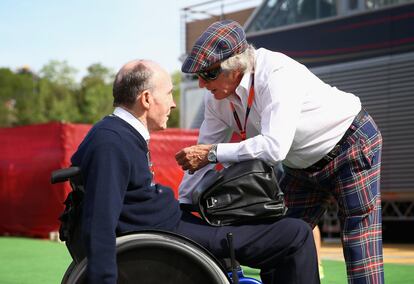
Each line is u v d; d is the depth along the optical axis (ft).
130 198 7.80
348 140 9.50
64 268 19.77
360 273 9.47
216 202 8.19
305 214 10.64
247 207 8.20
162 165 29.68
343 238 9.66
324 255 23.86
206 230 8.25
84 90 187.62
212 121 10.13
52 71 203.41
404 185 26.30
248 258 8.26
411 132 25.81
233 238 8.13
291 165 10.08
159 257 7.80
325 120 9.32
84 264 7.64
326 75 28.78
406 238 30.81
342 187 9.61
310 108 9.26
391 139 26.55
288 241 8.08
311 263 8.15
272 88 8.75
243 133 9.70
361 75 27.55
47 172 30.19
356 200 9.53
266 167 8.34
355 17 27.78
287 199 10.71
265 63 8.96
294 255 8.11
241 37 8.86
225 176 8.25
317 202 10.60
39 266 20.26
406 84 25.86
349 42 28.04
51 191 30.27
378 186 9.73
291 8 30.19
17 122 195.00
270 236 8.13
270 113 8.66
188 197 9.38
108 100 167.22
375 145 9.64
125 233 7.74
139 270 7.79
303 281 8.10
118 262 7.72
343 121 9.45
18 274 18.45
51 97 188.03
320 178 9.80
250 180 8.20
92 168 7.52
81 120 171.83
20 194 32.12
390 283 16.37
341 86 28.22
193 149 8.79
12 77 213.05
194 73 8.87
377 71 26.99
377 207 9.66
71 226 7.98
